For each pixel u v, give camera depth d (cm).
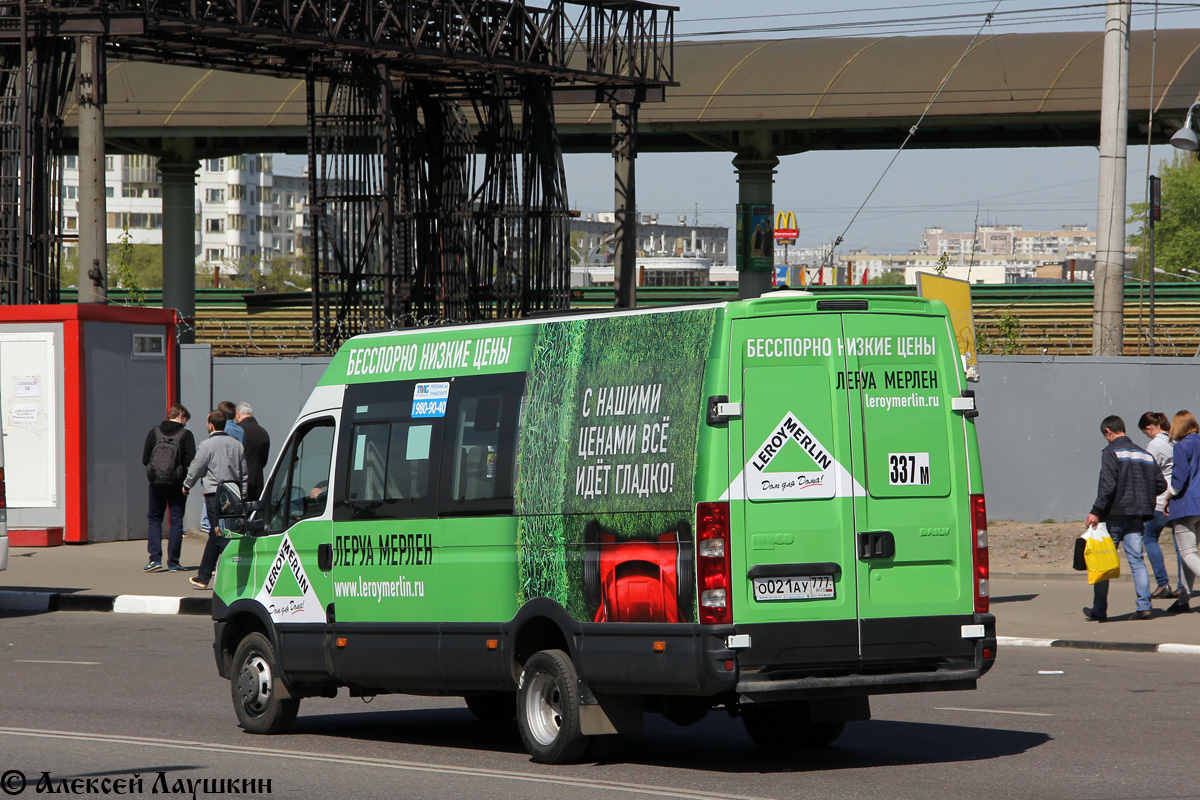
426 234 9081
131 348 6303
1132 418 5966
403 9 7756
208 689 3347
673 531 2286
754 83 11975
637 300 13925
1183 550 4244
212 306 13725
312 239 7881
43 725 2850
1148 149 7725
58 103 7125
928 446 2402
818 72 11925
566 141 13500
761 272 12606
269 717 2823
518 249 8956
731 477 2264
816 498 2314
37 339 6075
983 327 11275
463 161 9106
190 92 12369
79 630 4416
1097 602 4188
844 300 2367
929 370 2419
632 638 2320
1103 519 4259
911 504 2375
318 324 7869
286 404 6625
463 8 7938
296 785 2280
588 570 2389
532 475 2489
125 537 6303
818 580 2305
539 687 2477
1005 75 11338
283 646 2834
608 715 2417
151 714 3014
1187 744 2592
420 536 2641
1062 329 11512
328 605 2786
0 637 4262
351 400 2812
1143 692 3197
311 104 7956
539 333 2544
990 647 2408
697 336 2320
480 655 2544
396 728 2953
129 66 12775
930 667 2381
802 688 2272
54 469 6106
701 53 12656
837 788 2233
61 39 7069
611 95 8925
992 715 2955
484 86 8969
